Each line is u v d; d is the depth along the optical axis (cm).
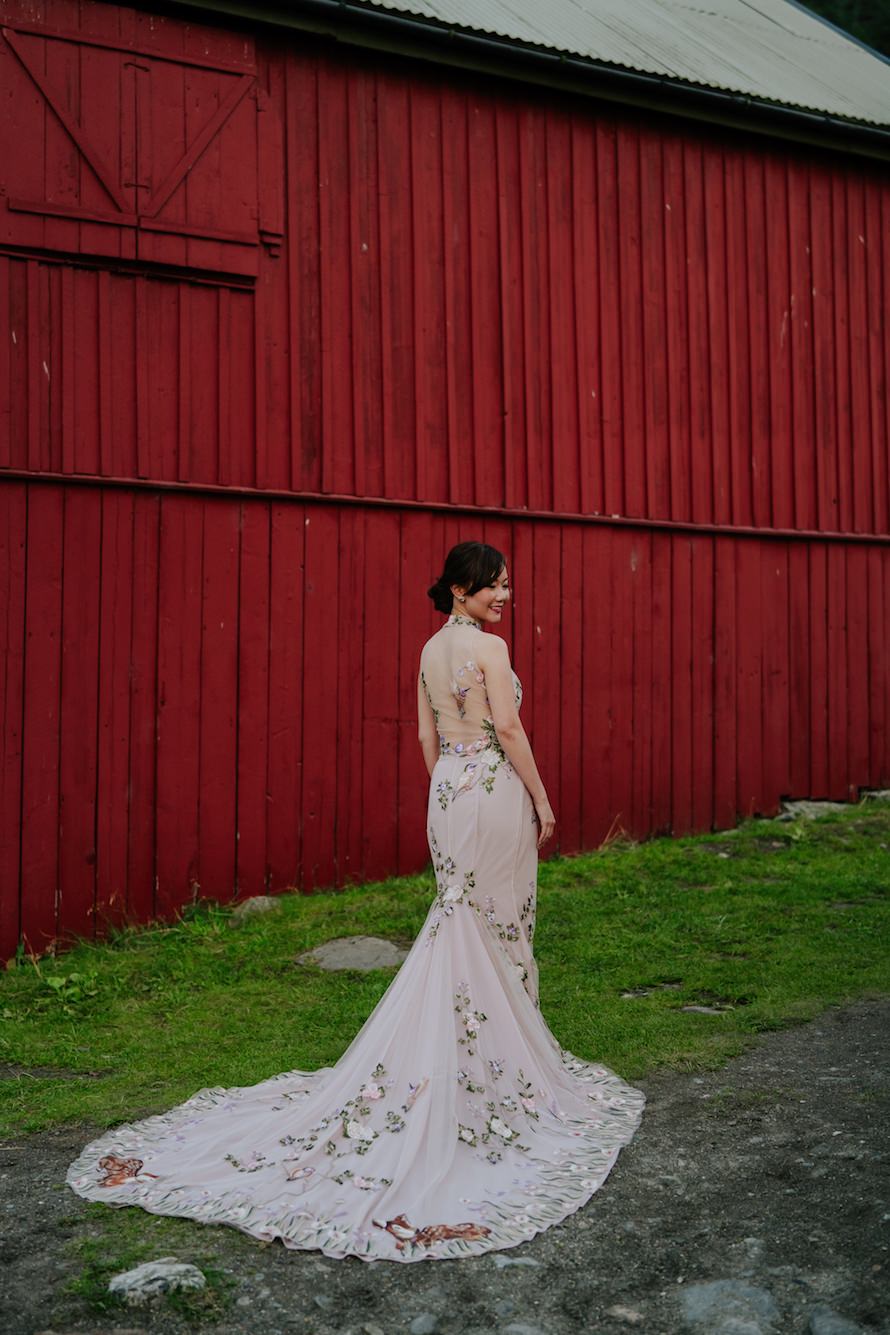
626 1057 471
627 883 744
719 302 929
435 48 800
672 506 905
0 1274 320
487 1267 319
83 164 704
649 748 883
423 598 805
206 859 731
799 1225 338
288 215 767
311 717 766
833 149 972
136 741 712
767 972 572
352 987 583
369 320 793
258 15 743
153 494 721
